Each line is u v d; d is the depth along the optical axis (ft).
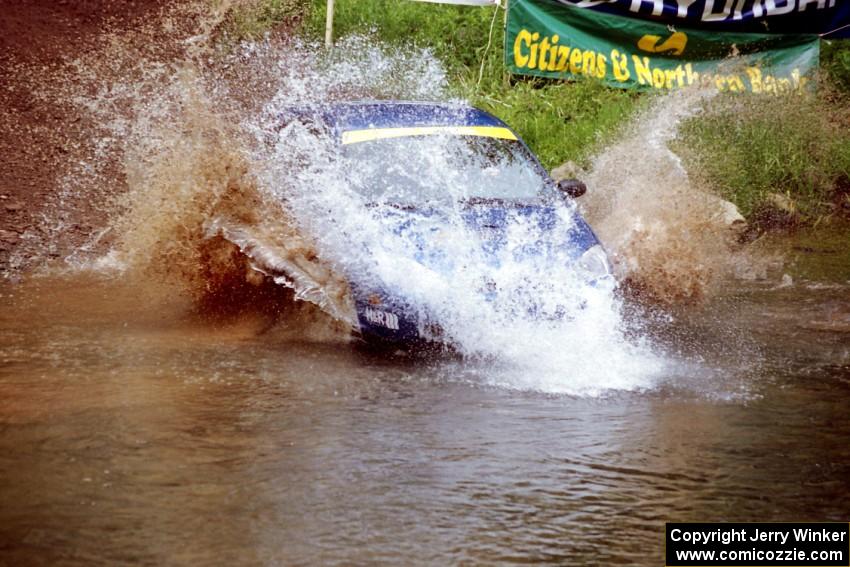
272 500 25.04
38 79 93.81
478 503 25.31
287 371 35.68
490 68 86.02
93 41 105.91
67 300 44.62
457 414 31.81
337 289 38.86
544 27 77.15
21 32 106.01
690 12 76.48
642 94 78.69
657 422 31.68
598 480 27.02
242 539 22.91
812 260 57.88
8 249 52.60
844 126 77.77
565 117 77.97
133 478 26.08
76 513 23.95
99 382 33.86
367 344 38.81
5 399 31.86
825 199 73.51
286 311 41.50
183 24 109.60
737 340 42.01
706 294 50.08
